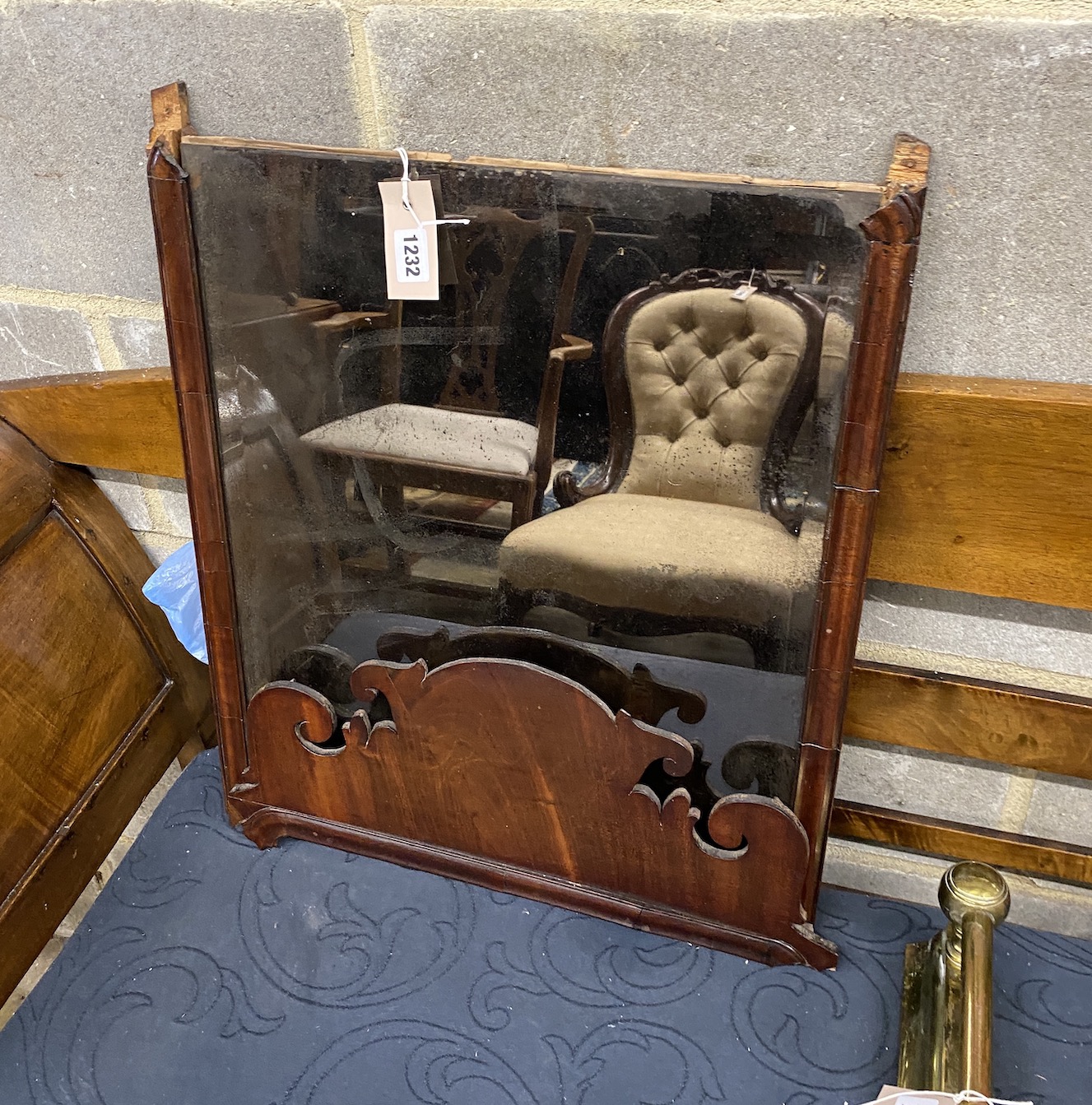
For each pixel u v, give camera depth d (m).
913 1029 0.71
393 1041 0.72
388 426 0.74
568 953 0.79
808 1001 0.75
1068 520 0.67
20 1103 0.68
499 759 0.76
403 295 0.69
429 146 0.71
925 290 0.66
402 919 0.81
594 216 0.63
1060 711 0.75
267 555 0.80
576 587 0.74
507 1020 0.73
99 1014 0.74
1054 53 0.56
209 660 0.83
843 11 0.59
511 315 0.68
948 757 0.84
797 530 0.66
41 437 0.93
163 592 0.96
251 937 0.80
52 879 0.83
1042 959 0.80
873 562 0.74
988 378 0.67
